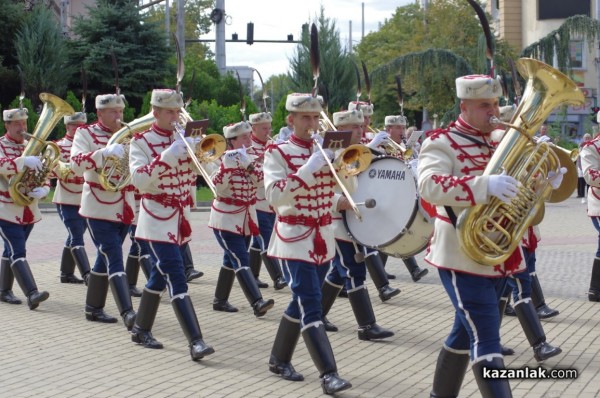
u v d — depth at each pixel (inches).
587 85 1505.9
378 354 331.3
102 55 1253.1
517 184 220.8
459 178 223.8
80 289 475.8
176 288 324.8
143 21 1304.1
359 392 281.1
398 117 463.2
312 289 280.7
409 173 337.1
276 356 297.9
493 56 242.2
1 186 416.5
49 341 355.9
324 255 281.9
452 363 243.1
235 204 404.5
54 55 1258.6
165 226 324.5
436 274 524.4
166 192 325.4
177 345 348.5
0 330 375.9
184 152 314.5
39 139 412.2
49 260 583.8
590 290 426.6
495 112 236.5
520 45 1729.8
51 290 472.1
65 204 466.9
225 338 361.4
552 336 352.5
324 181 283.4
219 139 326.3
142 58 1279.5
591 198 422.6
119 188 376.2
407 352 334.0
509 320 387.5
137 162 323.0
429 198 229.1
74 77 1296.8
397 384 290.0
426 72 1127.0
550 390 278.8
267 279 505.0
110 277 377.7
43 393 283.0
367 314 352.5
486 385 229.0
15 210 418.3
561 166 255.9
